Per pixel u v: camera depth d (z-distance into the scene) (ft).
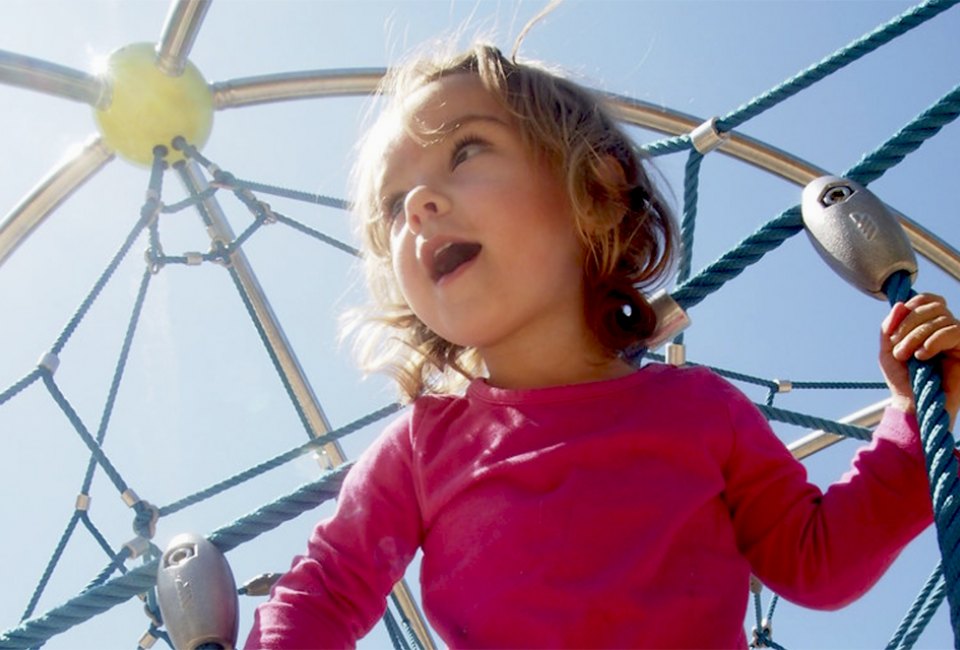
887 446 2.63
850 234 2.75
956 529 2.26
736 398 2.89
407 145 3.01
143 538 6.23
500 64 3.15
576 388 2.80
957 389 2.51
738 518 2.77
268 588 2.98
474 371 3.35
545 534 2.55
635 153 3.33
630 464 2.65
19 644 3.06
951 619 2.18
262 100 6.50
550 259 2.89
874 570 2.61
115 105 5.99
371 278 3.42
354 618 2.69
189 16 5.80
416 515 2.81
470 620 2.53
